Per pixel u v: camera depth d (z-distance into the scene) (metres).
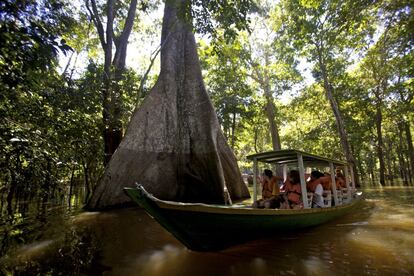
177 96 12.90
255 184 7.82
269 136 38.44
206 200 11.38
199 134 12.08
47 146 7.87
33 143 7.11
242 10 8.31
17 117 8.02
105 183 10.25
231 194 12.59
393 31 13.38
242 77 25.23
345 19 14.07
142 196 4.34
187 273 4.13
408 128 25.91
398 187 20.20
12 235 6.47
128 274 4.14
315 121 31.06
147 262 4.62
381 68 19.92
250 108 26.30
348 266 4.30
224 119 24.77
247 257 4.80
